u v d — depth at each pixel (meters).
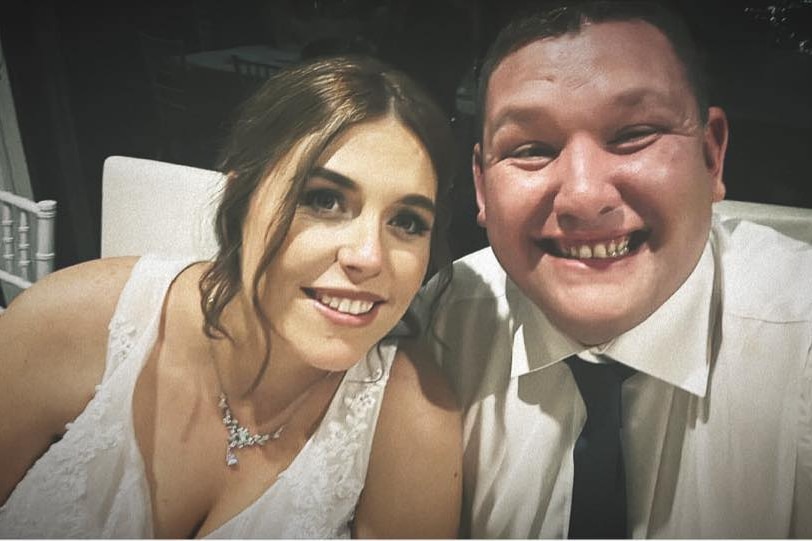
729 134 0.95
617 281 0.96
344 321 0.98
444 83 0.97
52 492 1.05
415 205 0.96
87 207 1.20
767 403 1.01
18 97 1.15
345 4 0.98
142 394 1.08
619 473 1.06
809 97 0.92
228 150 1.00
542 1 0.91
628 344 1.02
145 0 1.08
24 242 1.22
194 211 1.12
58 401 1.10
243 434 1.07
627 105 0.90
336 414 1.06
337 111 0.93
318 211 0.96
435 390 1.08
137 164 1.14
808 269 1.00
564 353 1.05
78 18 1.11
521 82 0.92
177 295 1.10
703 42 0.91
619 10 0.90
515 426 1.10
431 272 1.04
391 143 0.94
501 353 1.10
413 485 1.07
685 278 0.97
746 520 1.03
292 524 1.03
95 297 1.11
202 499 1.08
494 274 1.09
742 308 1.01
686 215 0.93
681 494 1.05
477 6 0.95
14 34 1.12
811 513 1.01
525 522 1.11
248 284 1.01
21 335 1.10
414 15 0.96
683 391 1.03
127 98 1.13
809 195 0.98
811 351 0.99
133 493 1.06
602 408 1.06
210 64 1.07
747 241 1.02
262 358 1.04
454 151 0.97
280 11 1.01
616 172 0.92
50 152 1.17
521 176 0.95
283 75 0.95
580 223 0.94
